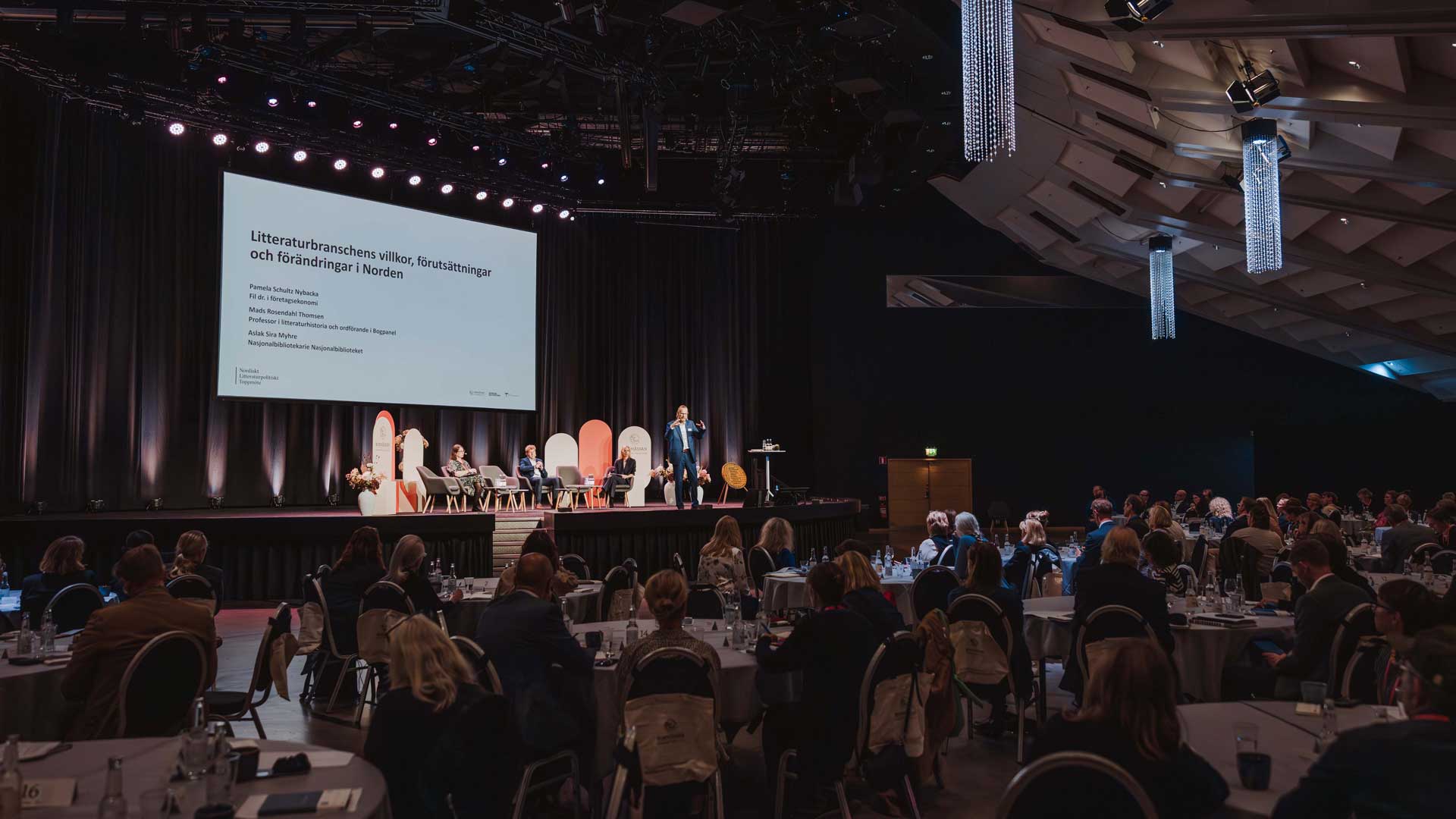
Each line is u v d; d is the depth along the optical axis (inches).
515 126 587.5
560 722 156.3
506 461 686.5
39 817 95.4
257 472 592.4
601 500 657.6
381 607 235.3
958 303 849.5
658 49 434.0
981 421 845.8
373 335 568.7
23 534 426.0
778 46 417.7
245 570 447.5
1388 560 343.0
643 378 740.0
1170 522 312.3
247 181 524.1
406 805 112.8
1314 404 850.8
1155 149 473.4
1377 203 428.8
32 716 171.3
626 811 140.5
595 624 231.9
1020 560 319.3
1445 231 430.0
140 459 540.7
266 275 529.0
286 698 196.9
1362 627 165.8
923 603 250.7
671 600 150.9
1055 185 602.2
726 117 527.5
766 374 781.3
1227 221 539.2
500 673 157.6
